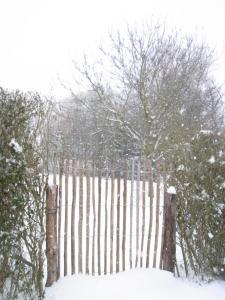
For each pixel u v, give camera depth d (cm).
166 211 565
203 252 580
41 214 475
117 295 492
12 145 441
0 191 439
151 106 1748
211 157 590
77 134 1886
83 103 1898
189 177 582
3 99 451
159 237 727
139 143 1769
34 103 473
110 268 545
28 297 464
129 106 1845
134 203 909
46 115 489
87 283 507
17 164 444
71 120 1945
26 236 466
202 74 1900
